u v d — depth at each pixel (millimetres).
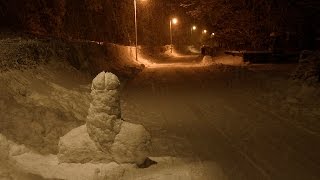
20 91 11125
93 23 43562
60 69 16781
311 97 15281
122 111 13812
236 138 10367
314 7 31656
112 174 7285
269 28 38094
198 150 9289
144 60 45531
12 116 9289
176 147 9539
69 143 7785
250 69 29281
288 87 17938
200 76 26453
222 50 42781
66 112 11242
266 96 16969
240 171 7793
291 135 10609
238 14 39906
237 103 15703
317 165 8195
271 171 7812
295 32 35438
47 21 32750
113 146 7680
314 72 17766
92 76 20844
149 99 16984
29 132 8922
